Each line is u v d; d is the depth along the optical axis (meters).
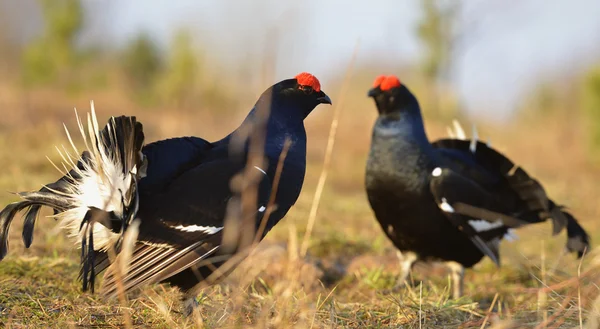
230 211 7.86
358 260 12.47
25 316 8.23
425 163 10.88
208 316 8.48
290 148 9.06
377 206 11.20
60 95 33.31
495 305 10.78
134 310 8.64
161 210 7.76
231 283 10.23
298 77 9.30
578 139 33.84
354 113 32.84
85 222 7.54
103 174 7.55
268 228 8.51
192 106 33.81
